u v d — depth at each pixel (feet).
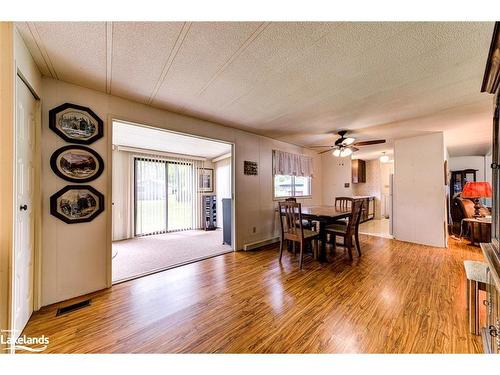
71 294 7.13
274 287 8.00
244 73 6.55
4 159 4.22
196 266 10.25
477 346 4.93
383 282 8.37
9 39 4.24
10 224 4.29
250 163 13.84
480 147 18.65
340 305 6.74
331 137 15.11
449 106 9.11
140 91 7.76
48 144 6.70
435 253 12.09
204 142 15.07
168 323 5.85
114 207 15.76
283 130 13.16
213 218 20.42
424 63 5.97
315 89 7.59
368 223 21.86
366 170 25.32
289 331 5.52
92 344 5.05
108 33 4.78
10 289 4.28
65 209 6.98
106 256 7.90
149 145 16.08
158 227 18.12
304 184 19.11
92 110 7.58
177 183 19.39
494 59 3.70
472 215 14.55
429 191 13.73
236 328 5.64
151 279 8.74
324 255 10.94
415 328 5.59
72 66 6.11
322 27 4.61
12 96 4.28
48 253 6.70
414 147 14.43
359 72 6.48
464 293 7.43
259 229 14.39
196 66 6.17
